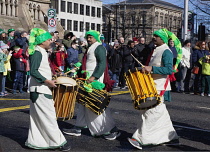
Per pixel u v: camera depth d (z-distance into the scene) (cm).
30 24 2556
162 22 10694
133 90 588
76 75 662
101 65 641
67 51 1266
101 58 643
